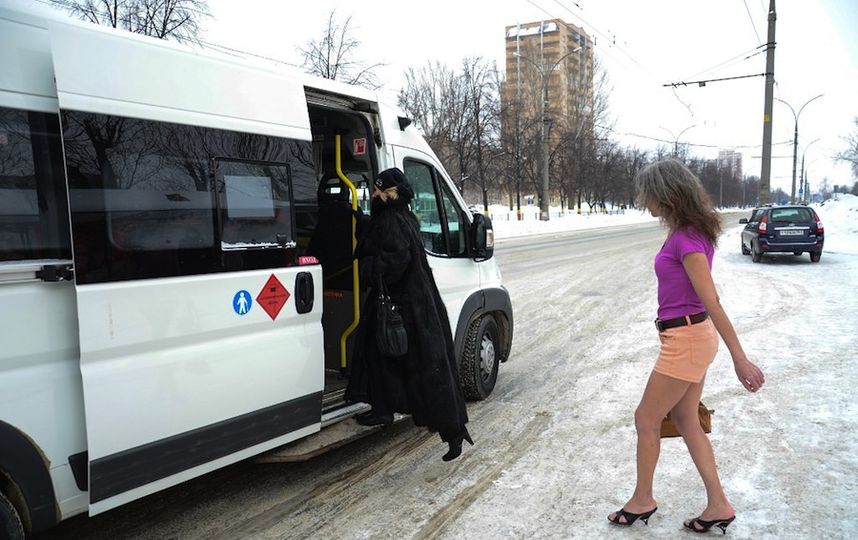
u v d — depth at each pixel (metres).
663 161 3.08
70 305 2.65
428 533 3.32
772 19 24.75
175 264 3.03
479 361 5.44
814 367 6.12
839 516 3.34
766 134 25.45
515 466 4.15
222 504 3.71
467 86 38.09
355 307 4.64
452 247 5.27
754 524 3.28
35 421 2.55
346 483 3.97
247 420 3.38
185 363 3.06
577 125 53.75
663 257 3.10
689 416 3.21
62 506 2.66
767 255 18.34
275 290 3.52
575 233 35.28
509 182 52.34
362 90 4.44
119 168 2.81
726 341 2.88
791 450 4.20
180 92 3.10
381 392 3.86
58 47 2.64
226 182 3.29
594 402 5.40
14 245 2.49
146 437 2.91
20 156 2.52
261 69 3.59
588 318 9.20
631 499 3.34
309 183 3.82
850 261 16.14
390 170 3.86
